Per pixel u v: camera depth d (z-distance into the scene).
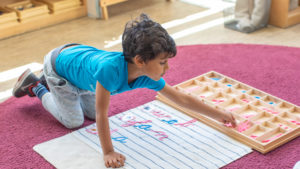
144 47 1.35
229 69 2.38
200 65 2.45
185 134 1.81
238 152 1.67
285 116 1.86
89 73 1.60
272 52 2.56
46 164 1.67
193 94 2.00
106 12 3.27
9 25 2.99
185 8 3.43
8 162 1.69
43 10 3.13
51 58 1.79
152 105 2.06
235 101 1.97
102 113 1.53
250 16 2.92
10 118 2.02
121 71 1.49
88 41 2.91
